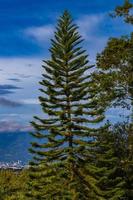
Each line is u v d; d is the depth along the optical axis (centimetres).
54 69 4966
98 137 5478
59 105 4972
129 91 5478
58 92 4966
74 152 5000
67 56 4925
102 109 5006
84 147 4922
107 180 5247
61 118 4928
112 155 5497
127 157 5716
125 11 5600
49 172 5056
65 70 4969
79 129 5012
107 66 5622
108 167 5356
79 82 4972
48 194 5100
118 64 5572
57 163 5012
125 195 5619
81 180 5106
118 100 5509
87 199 5131
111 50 5600
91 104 4991
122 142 5753
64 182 5081
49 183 5103
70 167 5028
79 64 4972
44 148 4991
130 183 5684
